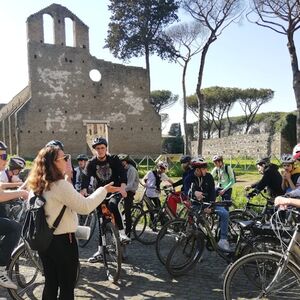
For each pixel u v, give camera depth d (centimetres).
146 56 3984
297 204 418
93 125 4128
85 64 3759
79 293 563
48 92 3575
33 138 3472
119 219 647
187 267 634
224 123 6706
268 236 532
